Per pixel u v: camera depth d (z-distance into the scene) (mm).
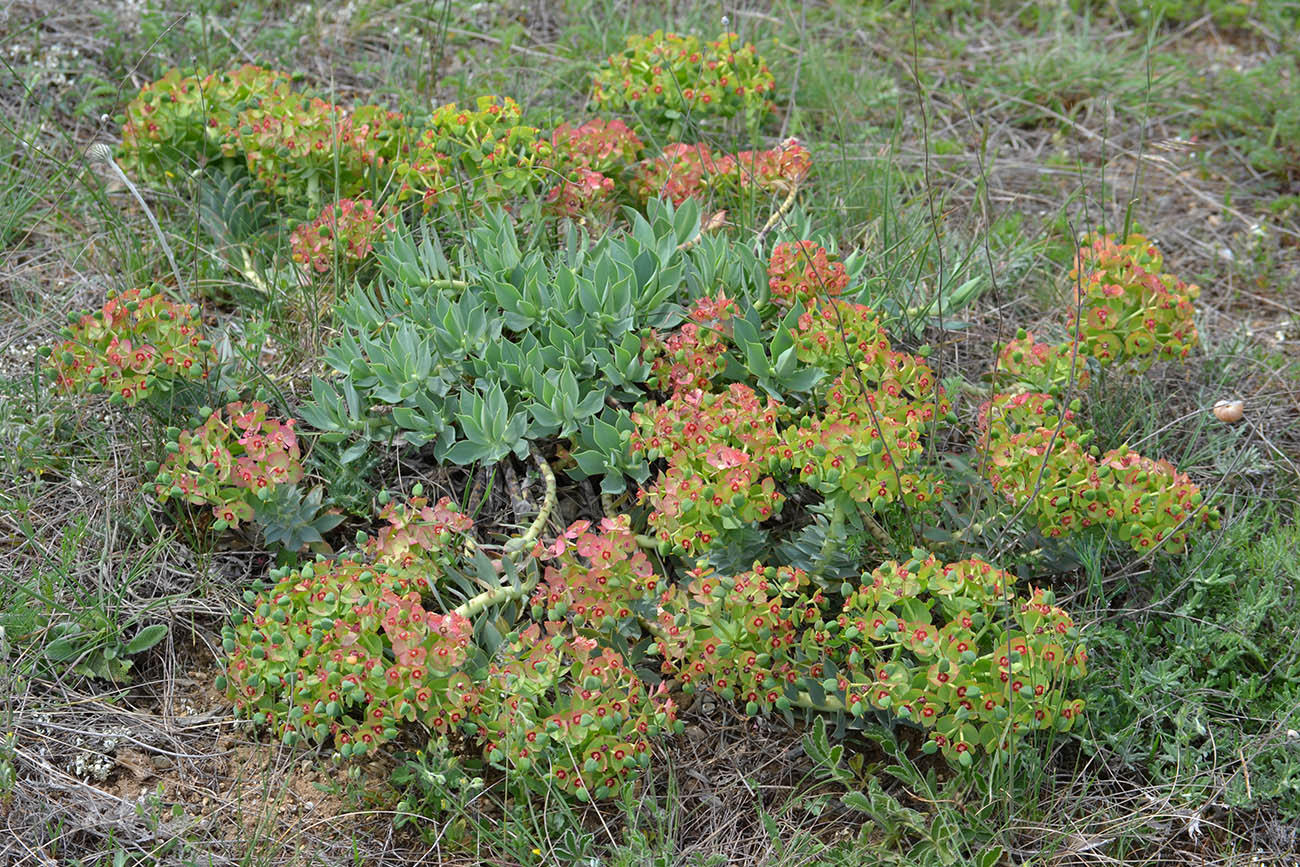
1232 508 3365
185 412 3254
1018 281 4160
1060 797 2742
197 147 3953
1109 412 3582
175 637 2998
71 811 2613
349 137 3797
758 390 3275
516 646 2617
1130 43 5738
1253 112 5156
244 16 5027
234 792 2707
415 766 2662
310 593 2648
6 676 2777
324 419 3143
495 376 3172
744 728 2896
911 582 2617
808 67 5047
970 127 5074
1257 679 2891
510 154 3627
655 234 3521
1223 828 2750
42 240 3955
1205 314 4238
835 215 4191
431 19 5211
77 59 4625
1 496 3100
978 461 3160
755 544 2896
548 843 2566
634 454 2965
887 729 2750
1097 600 3082
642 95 4281
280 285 3703
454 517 2824
